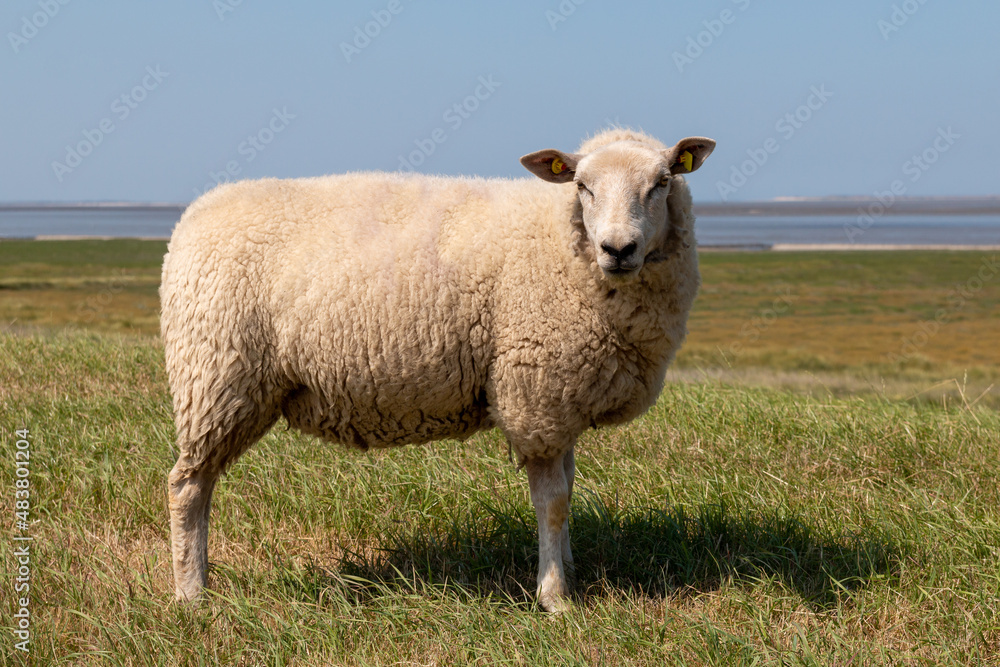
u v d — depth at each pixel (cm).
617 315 378
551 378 381
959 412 661
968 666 332
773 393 764
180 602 373
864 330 2145
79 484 489
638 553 432
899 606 377
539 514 397
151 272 3216
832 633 348
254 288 378
